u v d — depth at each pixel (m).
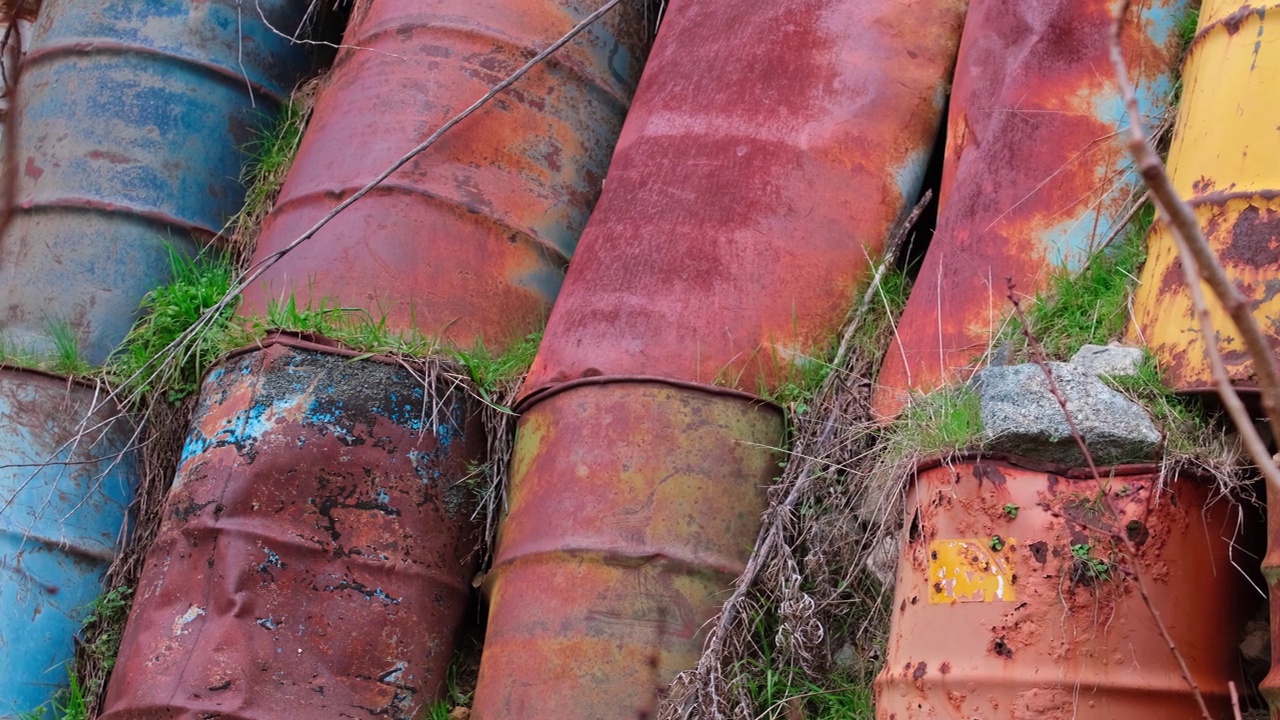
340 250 4.44
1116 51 1.55
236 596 3.82
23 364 4.79
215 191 5.37
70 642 4.55
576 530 3.63
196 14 5.49
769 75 4.24
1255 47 3.14
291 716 3.71
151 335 4.85
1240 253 2.94
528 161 4.72
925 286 3.65
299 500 3.95
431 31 4.84
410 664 3.91
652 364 3.81
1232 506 2.84
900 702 2.90
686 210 4.06
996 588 2.81
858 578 3.50
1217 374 1.53
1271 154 2.99
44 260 5.07
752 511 3.68
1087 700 2.68
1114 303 3.27
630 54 5.18
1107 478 2.81
